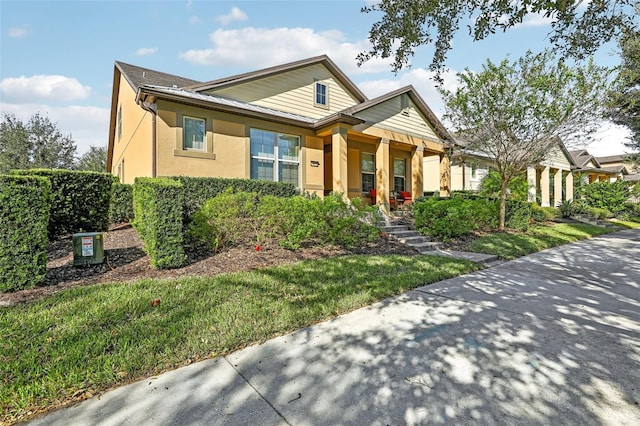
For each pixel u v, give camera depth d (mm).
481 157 16219
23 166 23250
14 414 2176
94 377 2533
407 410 2211
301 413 2186
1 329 3152
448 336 3393
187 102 8758
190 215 7707
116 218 8922
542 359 2912
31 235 4359
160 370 2705
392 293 4855
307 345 3184
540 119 9844
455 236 10109
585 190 21453
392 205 14445
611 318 3945
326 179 14750
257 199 7445
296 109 12562
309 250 7387
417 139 13680
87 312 3557
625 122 15062
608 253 8844
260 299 4215
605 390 2439
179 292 4266
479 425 2061
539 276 6156
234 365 2809
